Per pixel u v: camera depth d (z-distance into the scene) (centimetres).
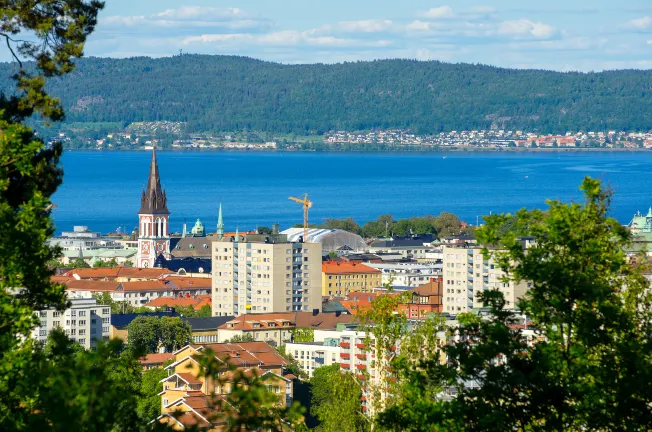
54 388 8456
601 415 10900
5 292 11319
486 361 11269
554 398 10988
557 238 11962
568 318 11325
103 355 8706
